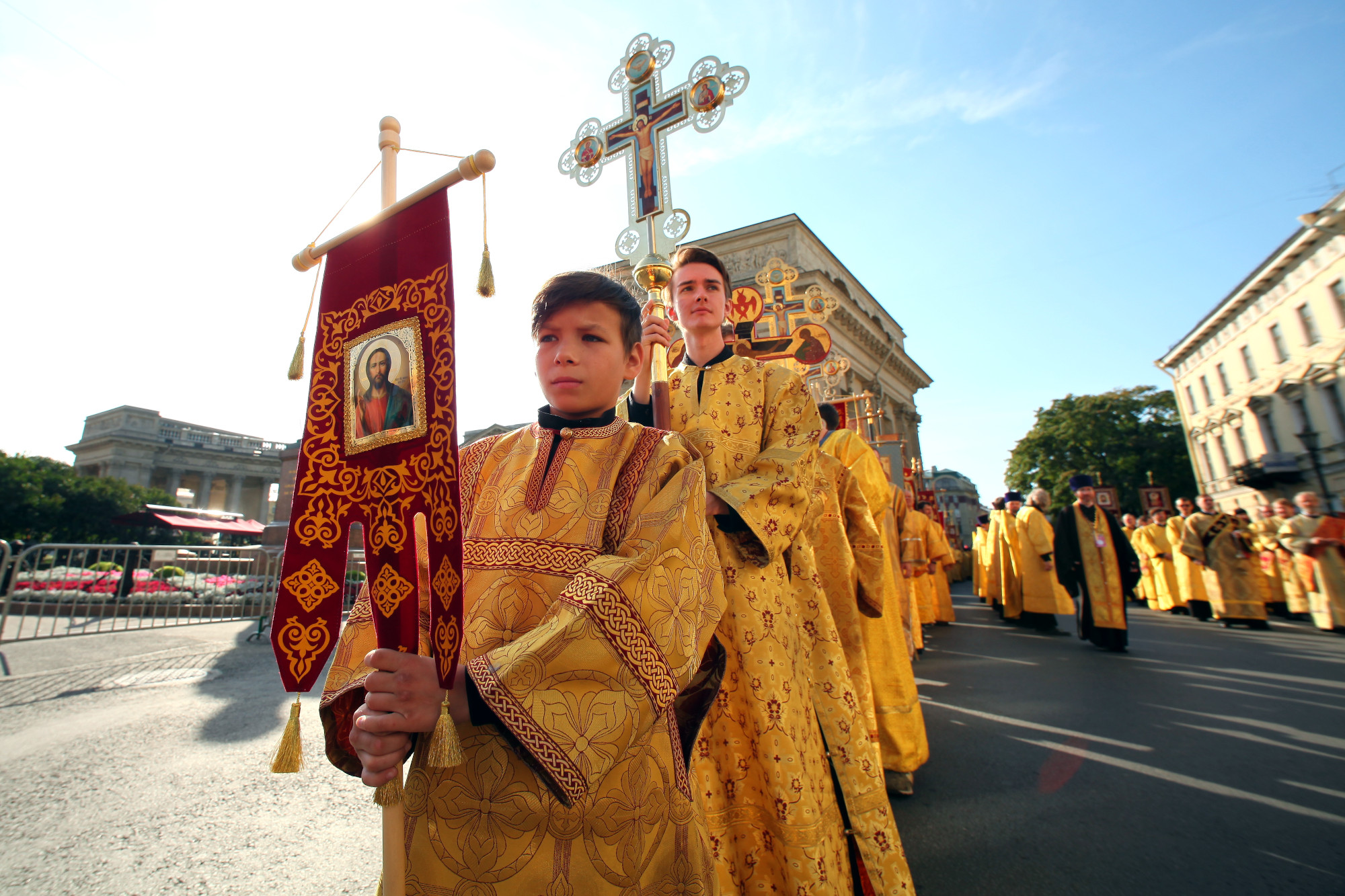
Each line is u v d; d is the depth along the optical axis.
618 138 2.72
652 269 2.28
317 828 2.46
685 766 1.09
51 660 5.79
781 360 3.43
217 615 10.36
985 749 3.60
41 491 34.31
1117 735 3.85
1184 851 2.38
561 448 1.13
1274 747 3.59
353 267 1.11
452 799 0.87
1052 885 2.14
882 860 1.61
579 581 0.90
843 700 1.75
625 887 0.90
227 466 59.41
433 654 0.85
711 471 1.76
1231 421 30.25
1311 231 23.72
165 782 2.88
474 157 1.02
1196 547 10.27
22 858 2.18
